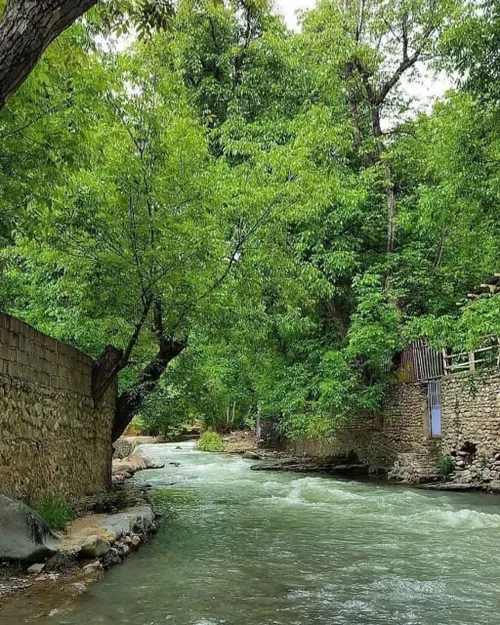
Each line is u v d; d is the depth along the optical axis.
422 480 14.99
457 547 7.50
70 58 6.73
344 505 11.27
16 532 5.84
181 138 10.53
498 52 11.95
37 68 6.55
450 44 12.26
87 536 6.61
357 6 21.42
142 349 12.91
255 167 12.82
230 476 17.38
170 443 36.16
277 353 20.91
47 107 7.50
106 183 10.01
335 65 20.31
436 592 5.60
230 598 5.35
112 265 10.30
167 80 10.89
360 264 19.28
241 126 19.11
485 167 13.31
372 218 20.25
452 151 14.06
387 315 17.52
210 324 11.93
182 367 13.93
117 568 6.30
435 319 16.52
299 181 12.22
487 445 13.83
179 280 10.37
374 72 21.31
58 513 7.30
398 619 4.86
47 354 8.01
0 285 14.79
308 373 19.30
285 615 4.93
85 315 11.94
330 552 7.23
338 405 17.48
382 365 18.73
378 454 19.33
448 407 15.63
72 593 5.24
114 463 18.52
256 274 12.36
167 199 10.30
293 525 9.10
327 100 20.81
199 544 7.64
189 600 5.27
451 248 19.55
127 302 10.76
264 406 21.41
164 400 14.22
